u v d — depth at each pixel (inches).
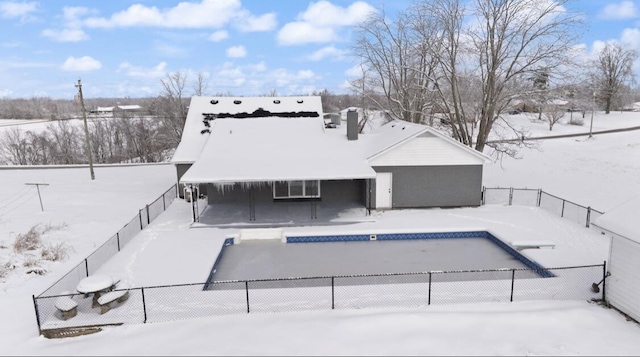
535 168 1331.2
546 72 951.6
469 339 329.4
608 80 2507.4
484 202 815.1
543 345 319.6
